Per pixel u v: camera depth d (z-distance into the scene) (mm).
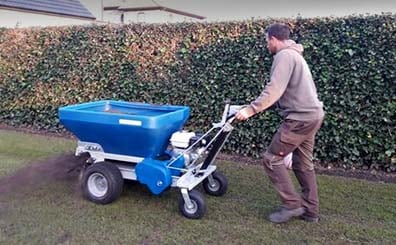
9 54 6801
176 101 5641
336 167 4820
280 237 3031
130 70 5914
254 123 5137
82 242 2932
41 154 5266
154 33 5668
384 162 4590
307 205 3281
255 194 3939
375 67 4391
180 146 3523
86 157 4145
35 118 6793
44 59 6531
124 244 2916
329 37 4562
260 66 4988
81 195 3828
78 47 6242
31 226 3172
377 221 3328
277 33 3059
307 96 2984
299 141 3072
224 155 5379
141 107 4273
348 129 4641
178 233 3092
